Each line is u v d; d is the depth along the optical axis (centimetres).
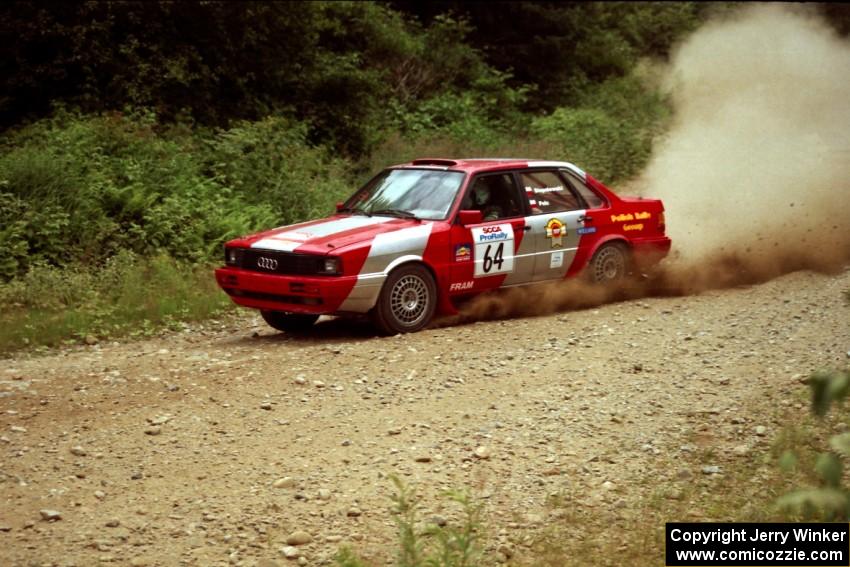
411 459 618
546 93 2953
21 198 1288
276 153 1652
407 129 2230
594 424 678
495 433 664
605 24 3600
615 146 2053
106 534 514
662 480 583
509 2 2952
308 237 938
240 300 970
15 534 513
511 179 1031
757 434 644
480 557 485
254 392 756
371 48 2488
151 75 1797
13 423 689
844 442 280
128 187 1374
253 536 514
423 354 859
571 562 479
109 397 750
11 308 1070
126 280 1147
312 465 610
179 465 611
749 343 860
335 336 968
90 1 1775
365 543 505
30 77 1745
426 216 983
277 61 2028
